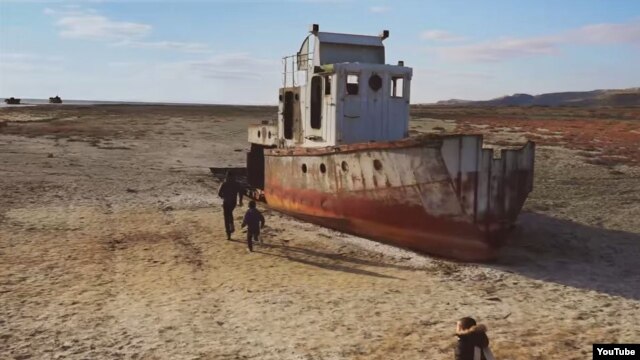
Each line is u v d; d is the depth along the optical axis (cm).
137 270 1045
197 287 954
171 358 679
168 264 1089
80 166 2512
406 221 1224
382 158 1227
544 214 1714
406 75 1505
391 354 699
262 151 2177
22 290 911
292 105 1755
